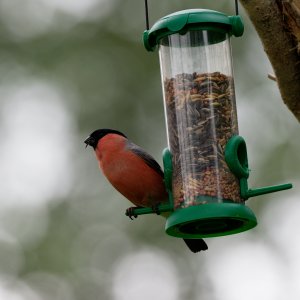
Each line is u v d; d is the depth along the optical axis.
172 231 9.34
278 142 16.33
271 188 9.14
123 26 18.81
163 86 9.91
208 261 15.74
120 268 16.03
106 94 18.09
